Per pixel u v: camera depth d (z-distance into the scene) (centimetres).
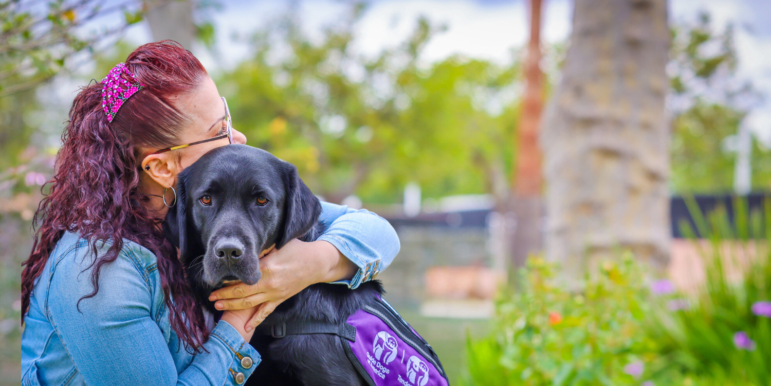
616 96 518
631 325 392
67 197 175
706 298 486
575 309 350
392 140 1678
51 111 1103
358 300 211
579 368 331
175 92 188
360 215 222
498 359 384
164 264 174
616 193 511
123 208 173
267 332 201
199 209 191
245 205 191
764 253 500
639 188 512
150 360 162
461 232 2158
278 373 199
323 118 1667
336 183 2061
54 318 161
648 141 518
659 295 471
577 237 516
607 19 523
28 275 178
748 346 434
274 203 196
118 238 165
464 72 1691
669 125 542
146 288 169
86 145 179
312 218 209
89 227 167
